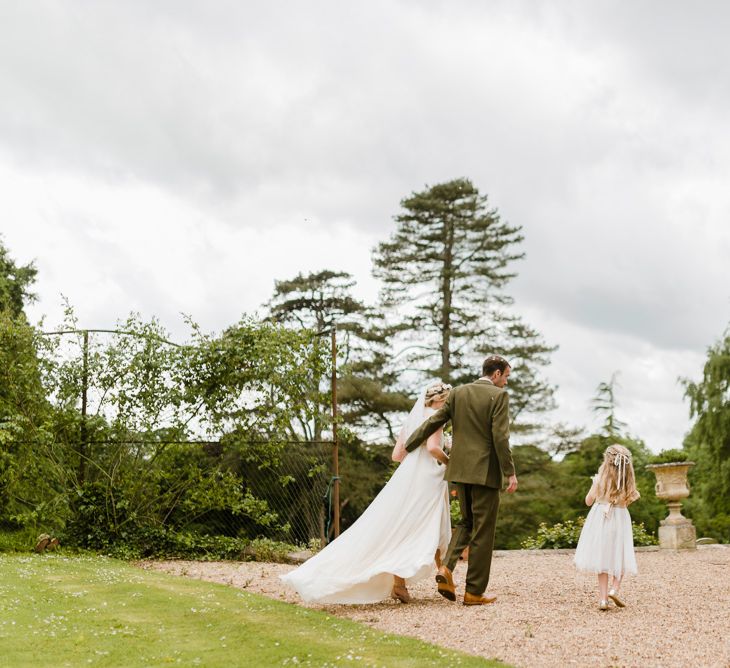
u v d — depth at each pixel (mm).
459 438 6520
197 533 11227
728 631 5453
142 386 11250
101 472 11258
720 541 26953
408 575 6336
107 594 6957
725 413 26844
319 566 6316
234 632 5438
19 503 11312
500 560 10250
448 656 4680
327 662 4586
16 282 23812
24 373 11164
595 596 6918
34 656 4672
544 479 32312
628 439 36188
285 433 11336
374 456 32250
